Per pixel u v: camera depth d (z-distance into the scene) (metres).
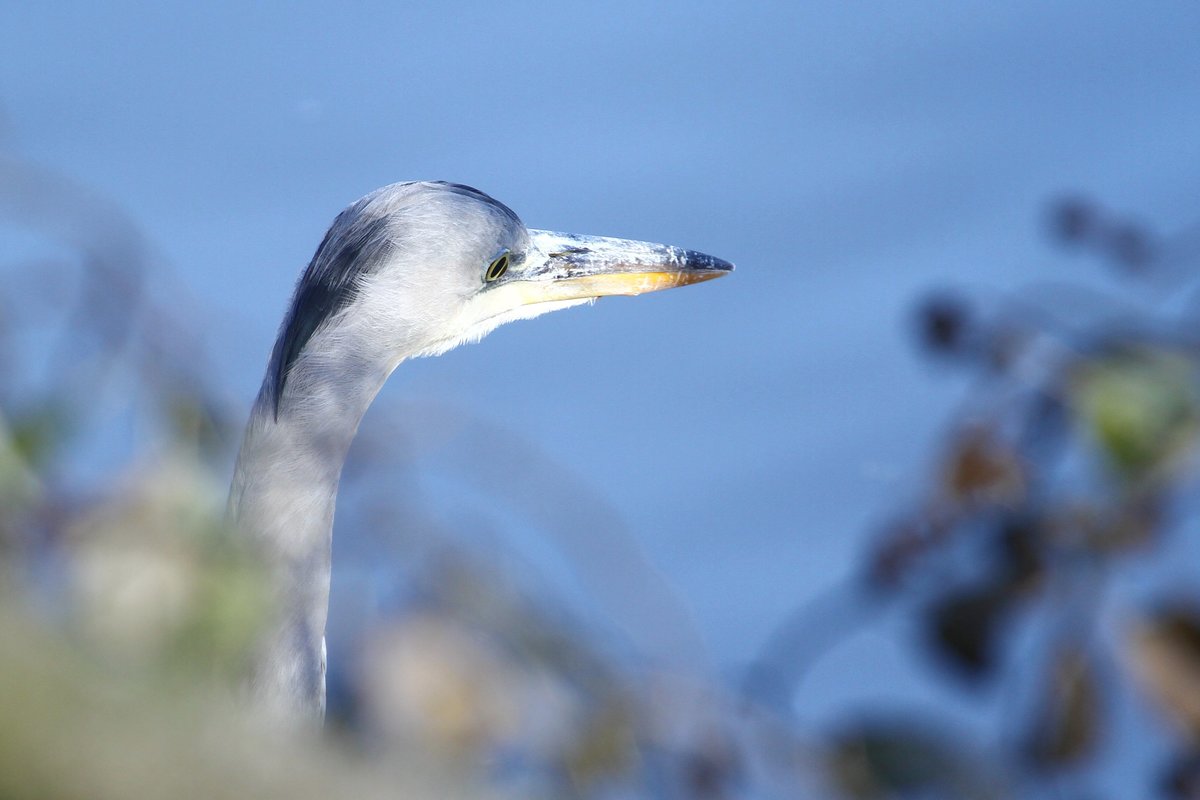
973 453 6.82
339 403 7.80
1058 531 6.52
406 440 7.01
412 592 5.91
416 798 2.47
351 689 5.48
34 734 2.09
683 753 6.58
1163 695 6.20
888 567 7.12
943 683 11.18
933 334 7.18
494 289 9.18
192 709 2.31
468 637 5.59
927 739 6.46
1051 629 6.53
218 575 3.57
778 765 6.77
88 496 3.79
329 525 7.64
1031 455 6.91
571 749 5.90
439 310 8.44
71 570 3.55
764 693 7.71
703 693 6.71
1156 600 6.44
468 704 5.39
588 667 6.26
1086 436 6.24
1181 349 6.36
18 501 3.75
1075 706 6.46
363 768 2.50
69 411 4.48
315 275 8.04
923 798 6.41
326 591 7.57
